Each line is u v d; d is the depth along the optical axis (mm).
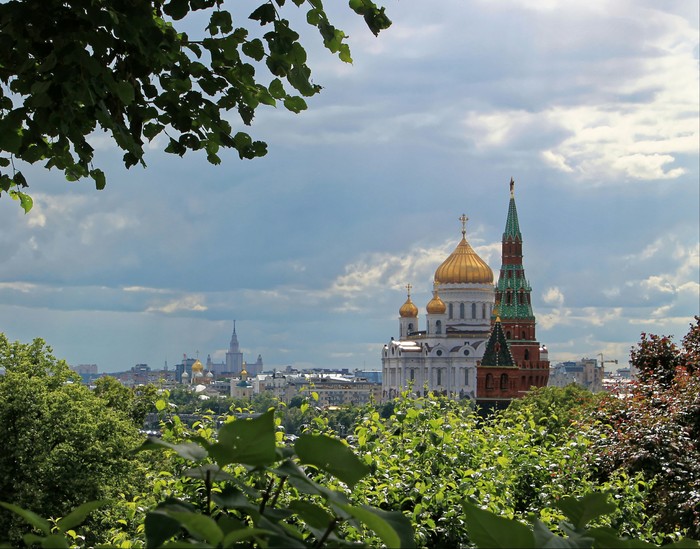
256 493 5703
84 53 11945
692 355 47781
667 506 32531
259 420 5188
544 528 5230
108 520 49469
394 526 5305
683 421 38312
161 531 5031
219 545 5102
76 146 14055
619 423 41625
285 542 4902
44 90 12219
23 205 17266
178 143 15164
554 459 23859
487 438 24641
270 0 13492
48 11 12141
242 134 15008
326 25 13578
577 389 101812
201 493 17609
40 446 53438
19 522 48625
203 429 17906
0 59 13164
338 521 5586
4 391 53906
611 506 5691
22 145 13719
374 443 20125
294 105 14789
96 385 77438
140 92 14297
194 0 13609
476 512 4758
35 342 63250
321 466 5434
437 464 20594
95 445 54500
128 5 12133
